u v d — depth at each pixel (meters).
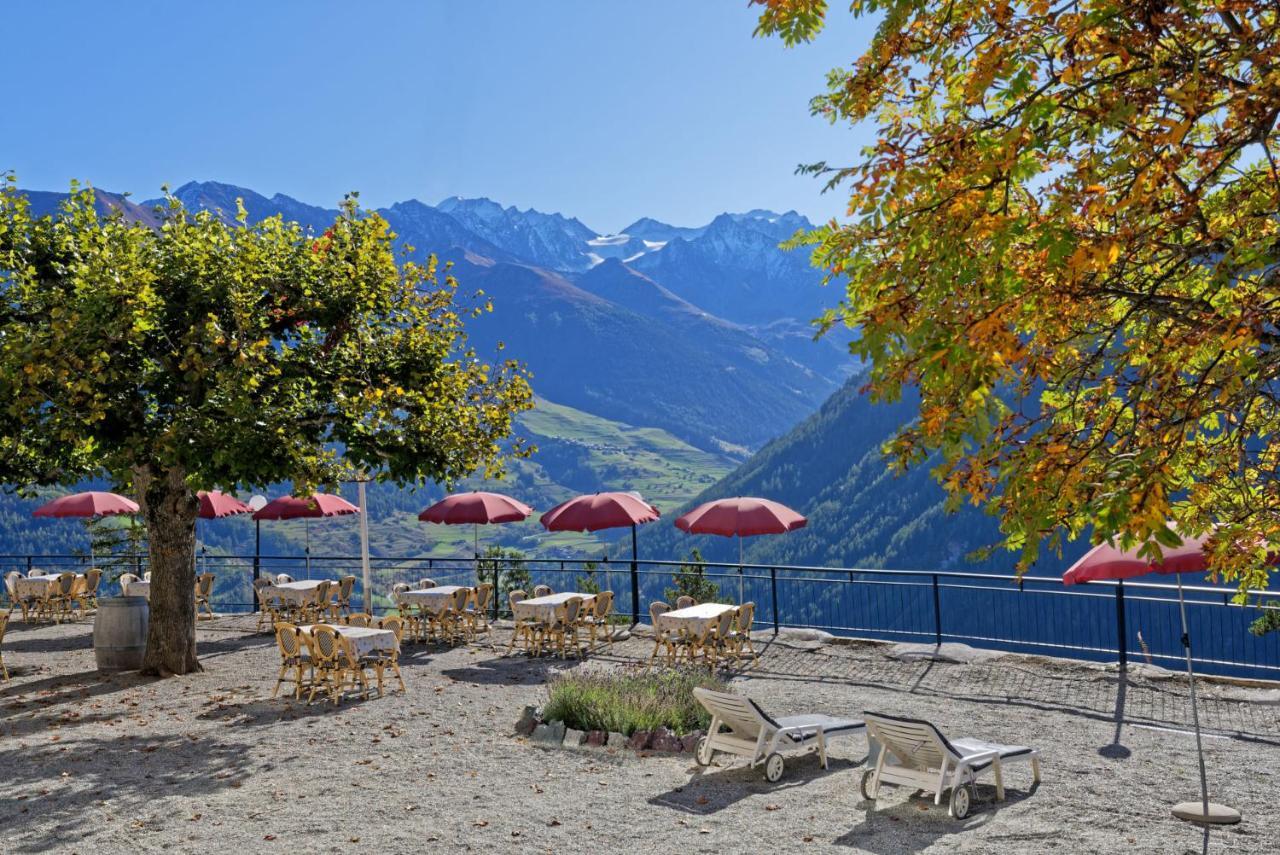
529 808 8.88
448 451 15.00
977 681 13.84
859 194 4.68
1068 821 8.30
